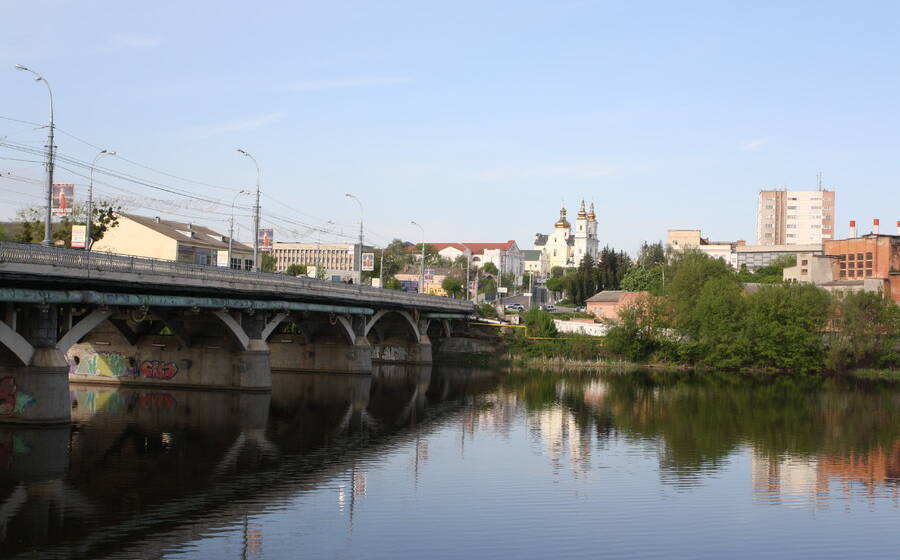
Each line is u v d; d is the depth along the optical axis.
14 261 42.25
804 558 31.05
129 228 107.12
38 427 49.16
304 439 52.66
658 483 42.31
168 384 74.12
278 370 97.81
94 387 73.69
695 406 75.12
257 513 34.75
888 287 131.38
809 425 64.25
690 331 118.81
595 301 151.50
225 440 50.84
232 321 69.31
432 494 38.78
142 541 30.66
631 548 31.47
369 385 87.44
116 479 39.47
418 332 119.44
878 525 35.44
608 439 55.59
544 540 32.06
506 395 82.50
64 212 59.78
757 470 46.28
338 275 175.00
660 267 176.12
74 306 52.59
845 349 109.88
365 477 42.06
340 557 29.53
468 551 30.55
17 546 29.56
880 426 64.25
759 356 113.88
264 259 149.62
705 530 34.06
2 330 46.31
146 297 54.97
